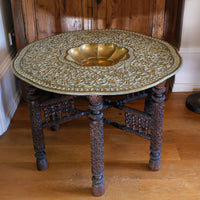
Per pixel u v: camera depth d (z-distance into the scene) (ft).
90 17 8.39
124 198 6.04
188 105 8.86
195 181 6.41
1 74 7.93
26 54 6.43
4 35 8.36
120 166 6.83
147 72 5.56
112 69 5.70
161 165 6.84
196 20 8.80
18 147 7.48
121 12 8.35
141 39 7.02
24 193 6.22
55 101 6.27
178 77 9.59
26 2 8.07
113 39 7.05
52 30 8.49
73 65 5.89
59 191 6.24
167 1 8.18
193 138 7.72
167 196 6.07
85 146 7.52
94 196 6.10
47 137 7.83
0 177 6.63
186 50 9.22
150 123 6.13
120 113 8.76
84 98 9.47
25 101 9.30
